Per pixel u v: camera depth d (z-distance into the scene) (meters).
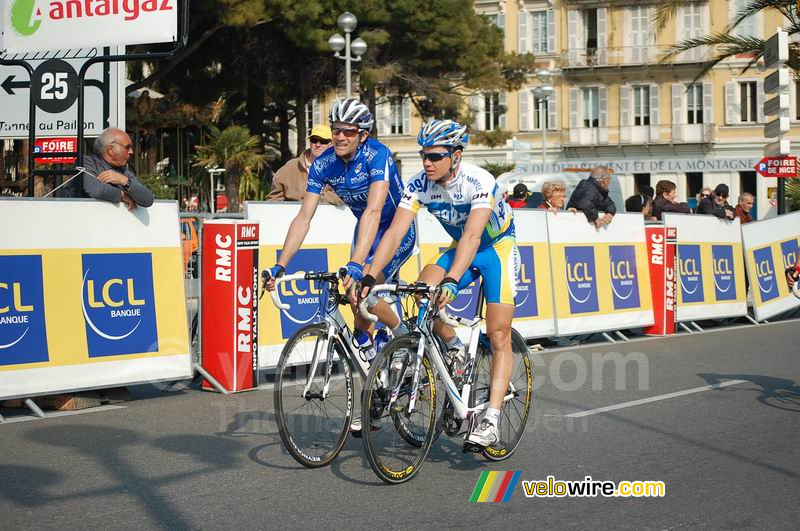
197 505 4.11
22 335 5.94
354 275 4.42
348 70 20.84
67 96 9.76
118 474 4.62
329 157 5.04
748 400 6.59
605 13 43.38
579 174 21.86
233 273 6.89
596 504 4.15
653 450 5.15
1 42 8.67
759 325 11.73
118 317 6.42
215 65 26.25
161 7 8.27
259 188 26.22
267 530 3.78
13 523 3.85
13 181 16.91
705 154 42.75
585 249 9.86
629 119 43.59
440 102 29.03
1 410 6.27
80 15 8.45
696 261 11.22
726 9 41.78
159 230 6.72
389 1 25.70
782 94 13.96
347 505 4.12
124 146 6.55
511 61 32.41
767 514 4.01
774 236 12.42
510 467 4.79
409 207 4.76
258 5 21.38
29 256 6.00
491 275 4.82
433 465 4.84
